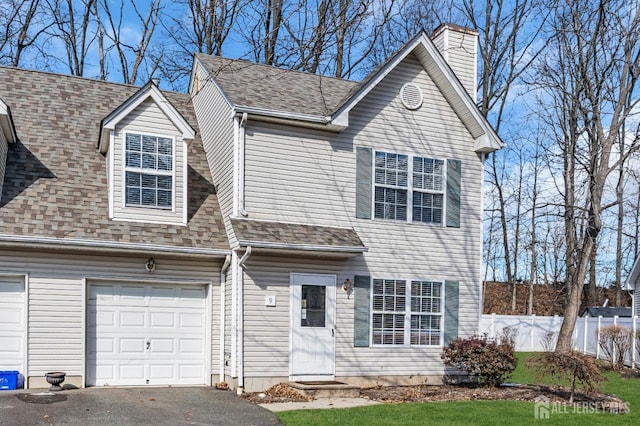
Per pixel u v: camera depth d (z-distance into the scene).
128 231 13.00
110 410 10.35
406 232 15.30
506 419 10.83
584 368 12.86
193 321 13.80
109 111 16.23
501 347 14.94
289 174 14.24
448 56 17.36
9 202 12.50
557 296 38.75
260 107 13.88
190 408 10.92
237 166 13.74
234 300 13.28
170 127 14.02
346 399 12.70
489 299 40.56
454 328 15.58
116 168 13.41
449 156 16.03
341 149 14.84
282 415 10.66
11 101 15.30
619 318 23.91
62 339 12.47
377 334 14.73
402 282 15.11
